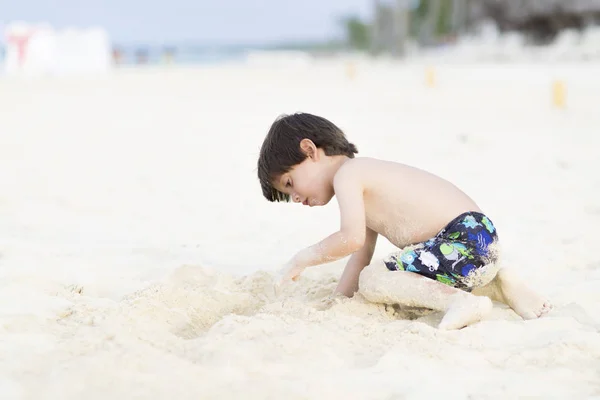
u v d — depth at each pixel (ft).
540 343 10.65
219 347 10.23
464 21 167.32
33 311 12.19
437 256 12.14
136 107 62.44
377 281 12.21
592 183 26.50
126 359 9.71
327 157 12.72
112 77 108.17
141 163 33.63
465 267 12.13
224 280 14.38
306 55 220.23
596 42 117.70
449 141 38.68
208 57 263.49
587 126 43.01
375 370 9.82
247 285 14.24
